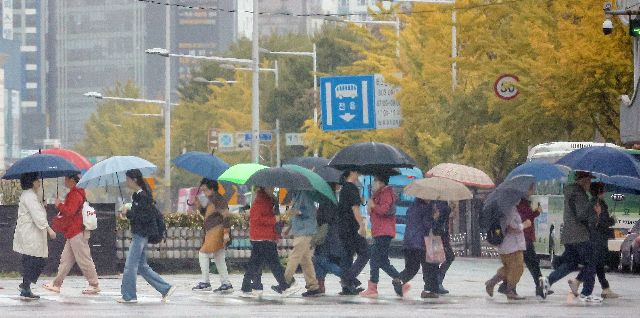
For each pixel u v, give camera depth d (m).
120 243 75.38
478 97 122.12
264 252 53.56
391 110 136.50
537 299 51.84
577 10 99.88
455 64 127.94
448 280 69.19
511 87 108.56
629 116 98.56
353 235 53.38
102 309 45.47
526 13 107.25
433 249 51.75
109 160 52.28
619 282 68.31
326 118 137.88
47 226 51.19
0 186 85.50
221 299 51.50
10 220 73.56
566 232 50.72
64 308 46.00
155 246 76.56
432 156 125.69
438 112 126.69
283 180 51.66
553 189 90.12
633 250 78.94
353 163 52.47
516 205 52.81
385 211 52.84
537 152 93.88
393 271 53.09
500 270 52.81
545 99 102.31
